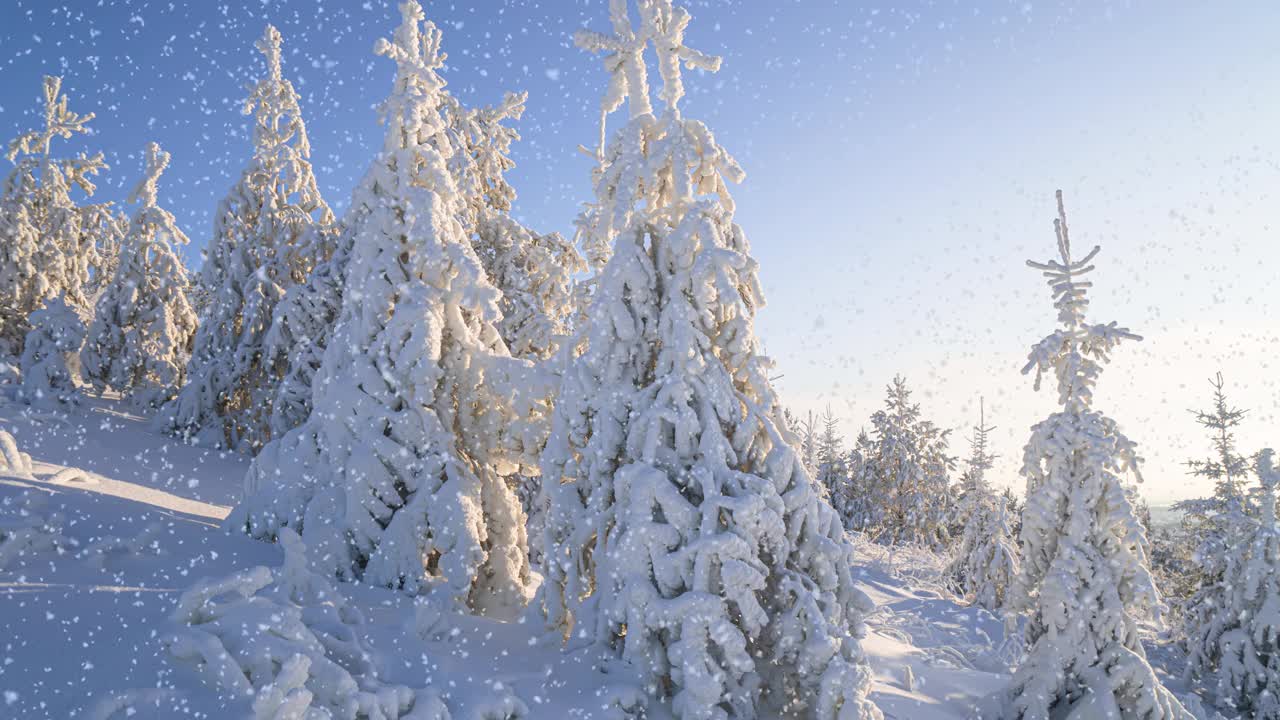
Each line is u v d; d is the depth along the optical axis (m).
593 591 8.49
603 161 9.55
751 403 8.32
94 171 23.86
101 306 20.64
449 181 10.55
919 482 38.00
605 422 8.41
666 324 8.44
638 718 6.86
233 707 4.90
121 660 5.09
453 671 6.79
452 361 10.04
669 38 9.18
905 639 17.02
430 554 9.46
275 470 10.24
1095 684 9.95
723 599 7.13
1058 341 11.10
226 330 19.92
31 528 7.26
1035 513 10.94
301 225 21.25
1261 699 14.03
